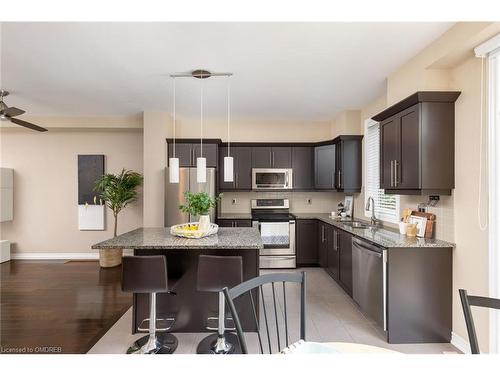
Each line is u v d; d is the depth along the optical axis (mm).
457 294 2395
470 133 2266
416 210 2947
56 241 5434
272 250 4758
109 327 2766
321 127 5387
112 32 2281
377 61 2783
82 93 3732
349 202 4867
